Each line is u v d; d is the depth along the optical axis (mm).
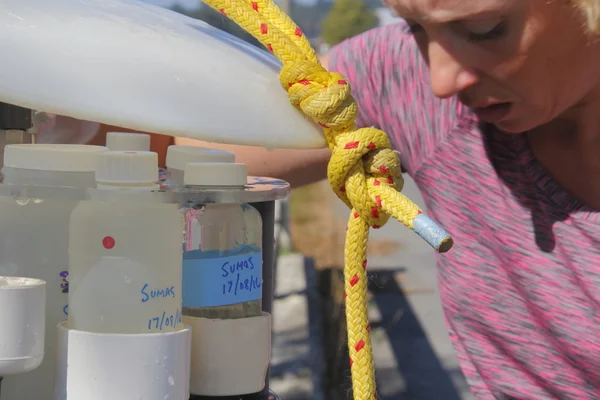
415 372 3164
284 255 3811
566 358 1124
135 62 578
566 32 830
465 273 1180
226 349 649
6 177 617
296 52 642
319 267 3193
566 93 895
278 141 599
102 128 945
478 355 1236
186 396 617
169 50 598
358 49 1288
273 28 649
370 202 619
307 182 1247
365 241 636
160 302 598
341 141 615
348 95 616
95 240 590
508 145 1081
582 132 988
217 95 587
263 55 676
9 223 637
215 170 626
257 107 602
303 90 607
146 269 591
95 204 597
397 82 1207
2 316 565
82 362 585
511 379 1210
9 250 638
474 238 1164
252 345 661
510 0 781
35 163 605
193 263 650
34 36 576
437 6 793
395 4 837
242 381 657
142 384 584
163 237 599
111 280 587
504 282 1149
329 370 2408
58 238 642
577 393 1140
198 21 716
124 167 583
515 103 895
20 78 561
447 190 1172
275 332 2979
